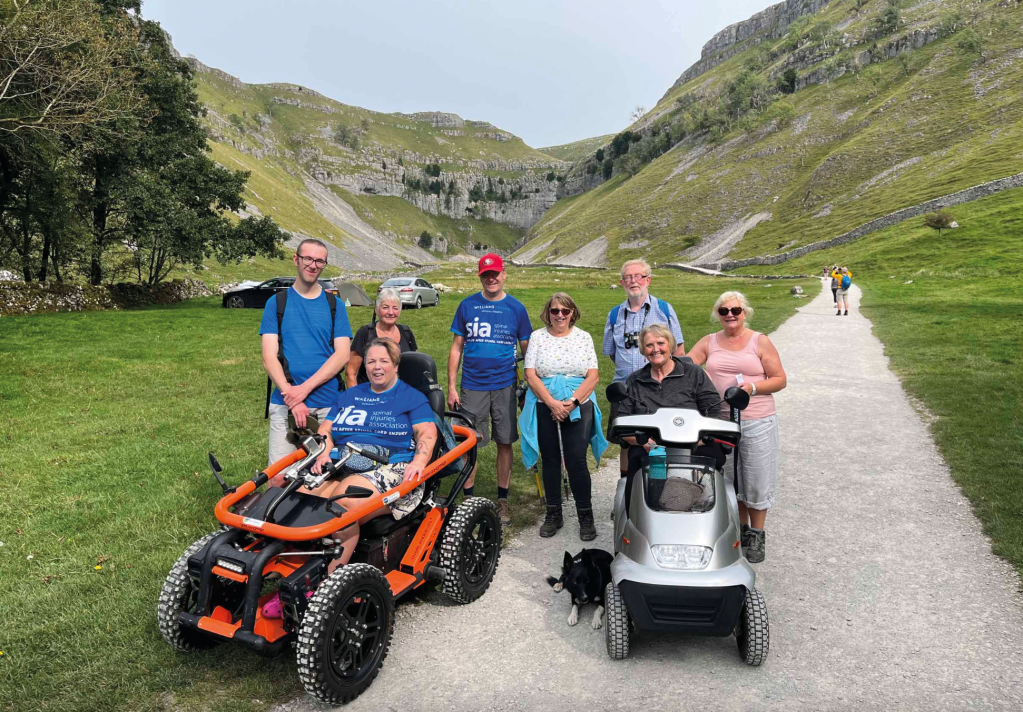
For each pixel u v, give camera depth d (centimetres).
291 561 372
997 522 557
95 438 875
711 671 377
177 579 377
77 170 2833
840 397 1090
